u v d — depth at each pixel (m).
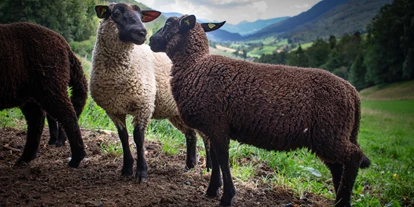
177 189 4.71
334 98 4.23
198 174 5.52
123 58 4.83
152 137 7.70
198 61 4.54
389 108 36.28
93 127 7.81
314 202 4.96
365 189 6.27
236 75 4.32
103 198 4.14
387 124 24.05
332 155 4.27
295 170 6.30
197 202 4.37
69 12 13.91
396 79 60.47
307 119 4.20
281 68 4.43
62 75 4.91
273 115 4.19
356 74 67.81
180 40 4.66
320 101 4.21
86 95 5.62
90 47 14.39
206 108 4.28
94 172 5.07
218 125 4.29
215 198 4.58
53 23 13.13
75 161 5.14
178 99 4.52
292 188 5.39
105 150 6.12
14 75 4.57
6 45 4.53
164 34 4.76
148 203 4.12
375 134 17.62
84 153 5.16
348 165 4.27
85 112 8.36
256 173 5.96
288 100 4.20
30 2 12.52
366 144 13.31
